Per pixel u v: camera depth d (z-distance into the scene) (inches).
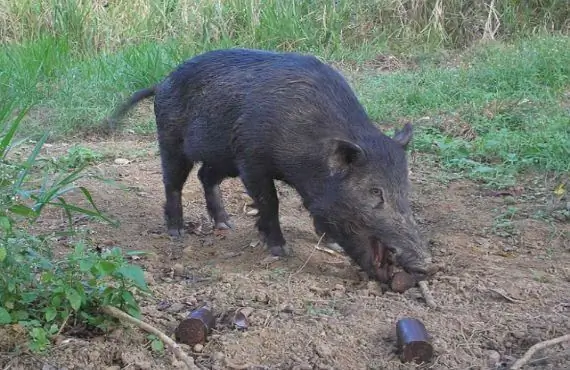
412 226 266.2
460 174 397.7
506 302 260.5
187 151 321.7
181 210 339.3
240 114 292.8
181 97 320.2
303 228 338.0
